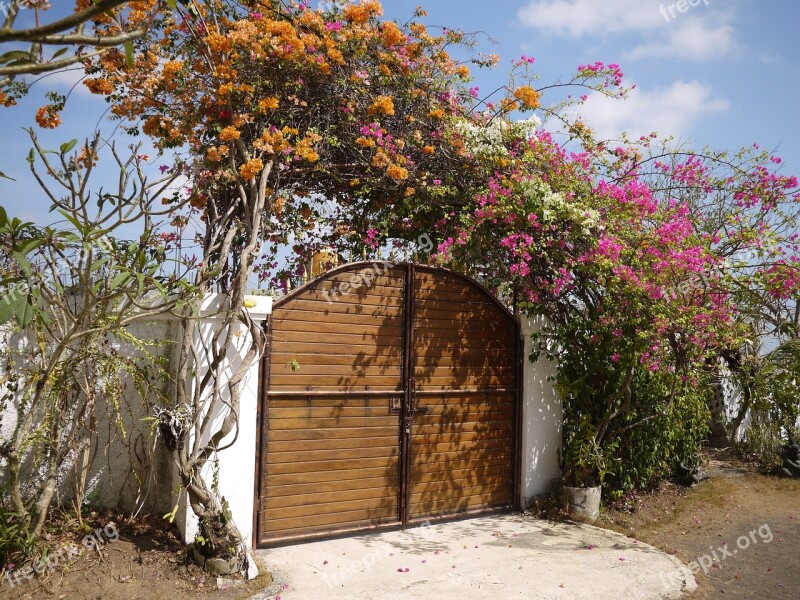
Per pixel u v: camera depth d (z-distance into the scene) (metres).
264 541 5.02
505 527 6.02
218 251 5.25
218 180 5.32
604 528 6.09
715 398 9.52
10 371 4.55
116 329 4.17
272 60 5.72
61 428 4.53
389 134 6.50
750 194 6.97
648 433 7.01
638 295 5.97
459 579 4.61
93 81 5.38
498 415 6.58
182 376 4.50
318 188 6.59
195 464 4.44
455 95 6.79
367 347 5.70
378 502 5.67
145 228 4.29
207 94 5.54
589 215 6.06
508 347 6.71
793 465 8.19
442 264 6.55
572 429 6.88
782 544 5.78
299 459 5.25
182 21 5.39
